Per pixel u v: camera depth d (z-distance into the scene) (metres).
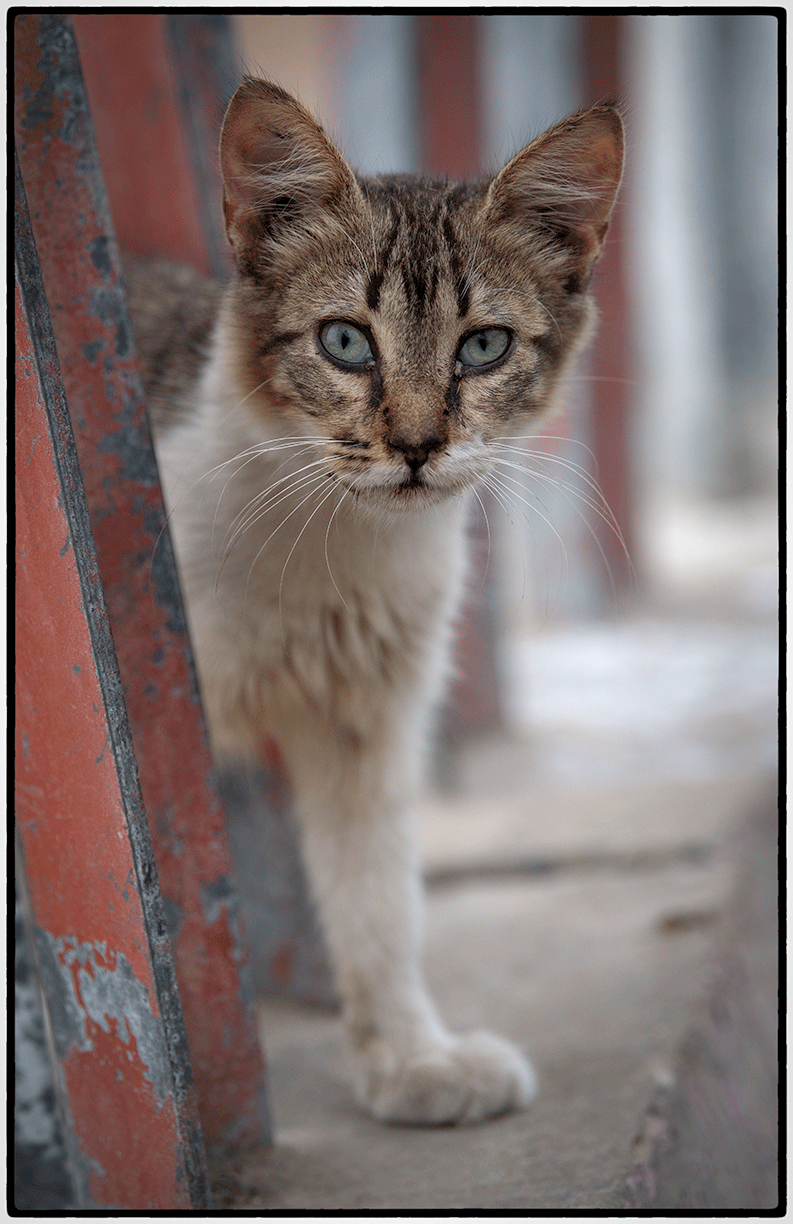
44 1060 0.66
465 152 1.31
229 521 0.71
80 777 0.60
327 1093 0.73
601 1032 0.74
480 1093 0.70
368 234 0.70
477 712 1.35
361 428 0.69
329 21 1.54
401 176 0.77
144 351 0.77
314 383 0.70
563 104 1.99
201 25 0.80
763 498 3.36
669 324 3.31
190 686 0.64
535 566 1.90
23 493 0.60
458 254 0.70
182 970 0.65
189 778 0.64
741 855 0.92
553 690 1.56
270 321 0.71
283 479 0.70
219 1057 0.66
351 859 0.74
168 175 0.80
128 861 0.59
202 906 0.65
